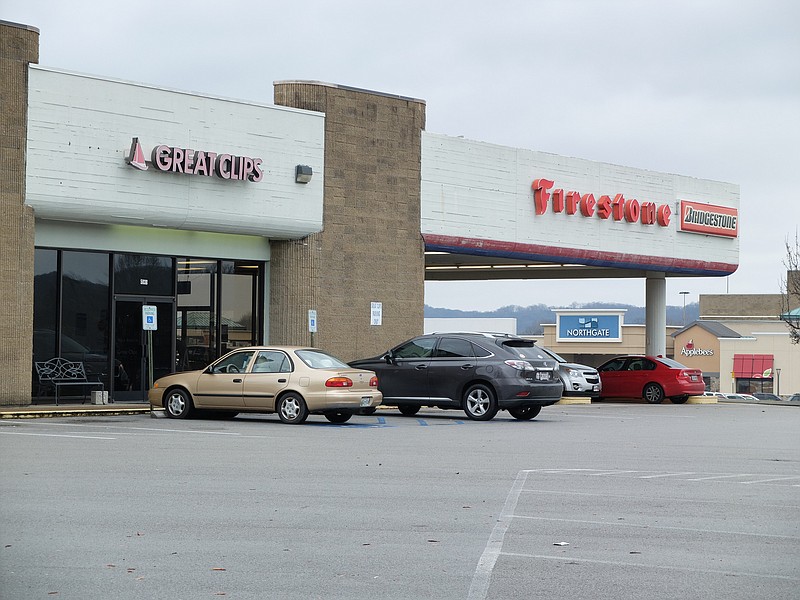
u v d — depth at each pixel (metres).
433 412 27.98
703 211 43.56
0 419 23.53
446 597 7.48
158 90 28.03
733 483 13.65
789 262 60.44
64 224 27.38
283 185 30.73
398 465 14.98
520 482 13.36
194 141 28.75
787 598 7.58
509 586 7.82
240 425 21.81
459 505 11.45
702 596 7.61
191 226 29.08
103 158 26.98
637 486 13.17
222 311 30.94
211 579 7.94
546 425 23.67
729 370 74.75
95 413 25.33
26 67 25.78
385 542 9.39
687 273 44.34
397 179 33.62
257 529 9.91
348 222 32.41
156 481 12.92
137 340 28.95
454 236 35.12
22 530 9.77
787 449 18.58
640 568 8.49
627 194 40.78
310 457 15.82
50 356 27.27
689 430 23.23
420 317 34.19
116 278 28.50
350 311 32.47
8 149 25.42
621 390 37.66
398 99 33.72
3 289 25.28
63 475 13.36
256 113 30.11
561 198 38.12
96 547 9.05
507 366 24.33
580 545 9.38
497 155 36.41
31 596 7.43
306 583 7.84
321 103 31.80
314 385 22.22
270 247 31.80
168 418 23.78
